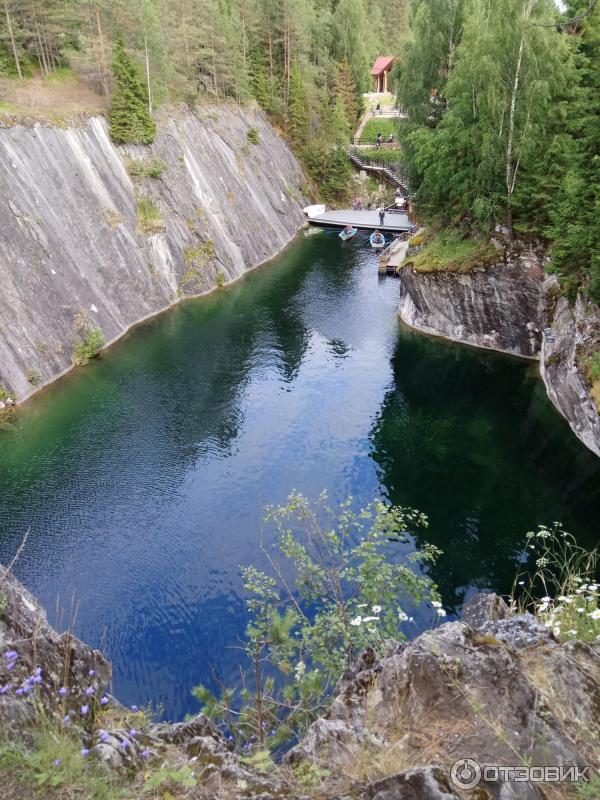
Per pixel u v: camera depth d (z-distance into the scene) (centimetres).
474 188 3741
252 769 553
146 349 4066
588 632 805
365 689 645
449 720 560
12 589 745
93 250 4312
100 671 705
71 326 3841
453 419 3259
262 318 4662
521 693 570
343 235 6831
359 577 1123
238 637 1839
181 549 2233
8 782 463
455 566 2172
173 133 5559
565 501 2544
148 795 491
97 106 5006
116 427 3081
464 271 3841
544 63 3195
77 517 2398
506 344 3969
